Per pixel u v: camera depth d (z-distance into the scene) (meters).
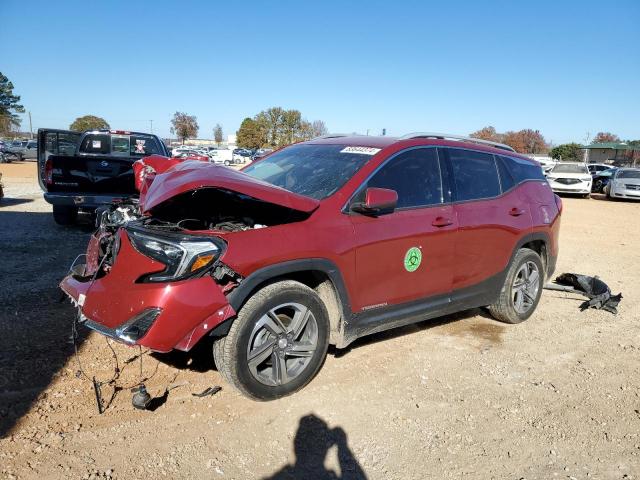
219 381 3.84
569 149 70.19
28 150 45.34
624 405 3.90
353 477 2.94
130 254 3.33
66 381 3.71
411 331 5.12
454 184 4.70
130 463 2.92
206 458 3.01
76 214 9.95
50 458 2.90
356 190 3.98
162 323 3.13
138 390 3.51
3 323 4.64
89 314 3.39
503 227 4.99
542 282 5.64
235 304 3.29
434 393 3.90
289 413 3.49
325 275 3.76
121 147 10.98
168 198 3.28
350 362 4.30
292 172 4.45
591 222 14.95
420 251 4.25
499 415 3.66
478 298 4.95
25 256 7.30
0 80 85.19
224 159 59.25
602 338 5.27
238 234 3.37
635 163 62.31
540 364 4.54
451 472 3.02
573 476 3.04
